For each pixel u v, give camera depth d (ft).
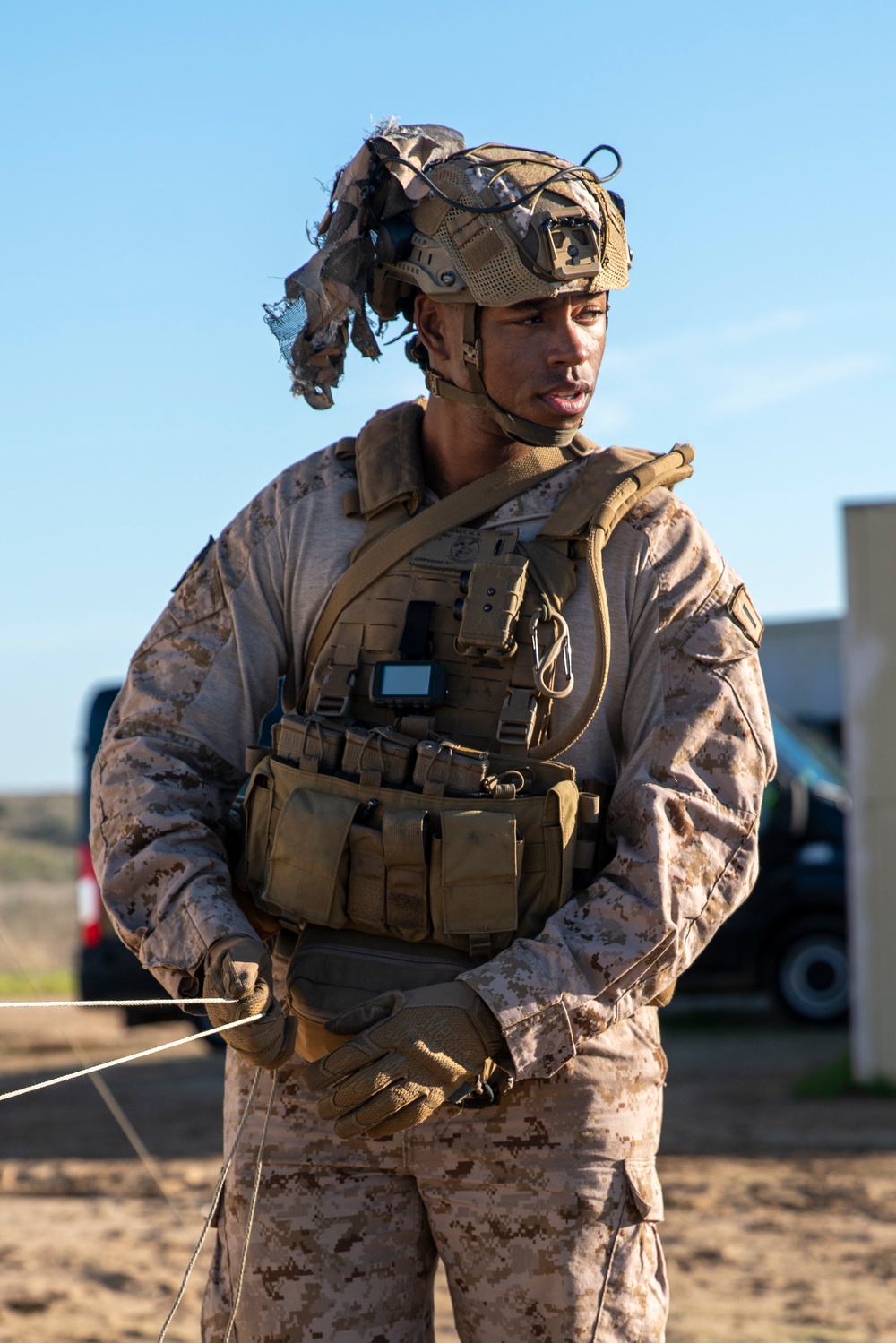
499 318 10.02
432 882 9.37
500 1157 9.62
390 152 10.43
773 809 52.80
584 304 10.14
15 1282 22.74
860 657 39.27
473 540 10.07
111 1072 48.78
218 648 10.65
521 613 9.78
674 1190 28.55
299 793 9.76
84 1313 21.15
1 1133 36.99
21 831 266.16
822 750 56.34
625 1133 9.81
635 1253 9.81
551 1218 9.56
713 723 9.80
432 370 10.48
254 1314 9.87
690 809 9.57
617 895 9.33
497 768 9.58
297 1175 9.91
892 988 39.17
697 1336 19.86
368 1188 9.87
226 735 10.62
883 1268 23.12
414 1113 8.86
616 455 10.25
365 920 9.53
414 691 9.78
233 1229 10.07
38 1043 56.13
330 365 11.44
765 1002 62.13
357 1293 9.78
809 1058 46.03
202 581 10.88
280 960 10.13
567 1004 9.06
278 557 10.73
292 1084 10.01
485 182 10.06
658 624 9.91
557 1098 9.64
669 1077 43.39
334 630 10.30
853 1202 27.37
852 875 39.58
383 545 10.23
